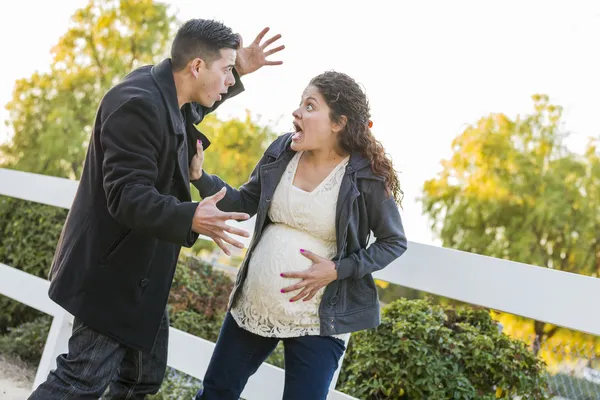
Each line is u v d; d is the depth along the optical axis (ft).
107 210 7.69
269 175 7.98
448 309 10.51
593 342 9.78
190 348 10.84
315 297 7.76
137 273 7.77
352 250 7.79
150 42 44.16
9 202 17.01
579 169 37.19
